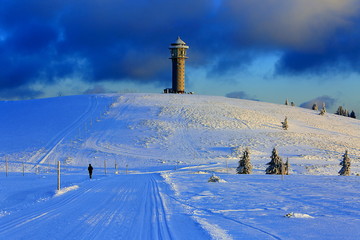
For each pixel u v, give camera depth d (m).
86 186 25.28
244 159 50.31
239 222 12.77
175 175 37.81
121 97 128.88
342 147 89.50
